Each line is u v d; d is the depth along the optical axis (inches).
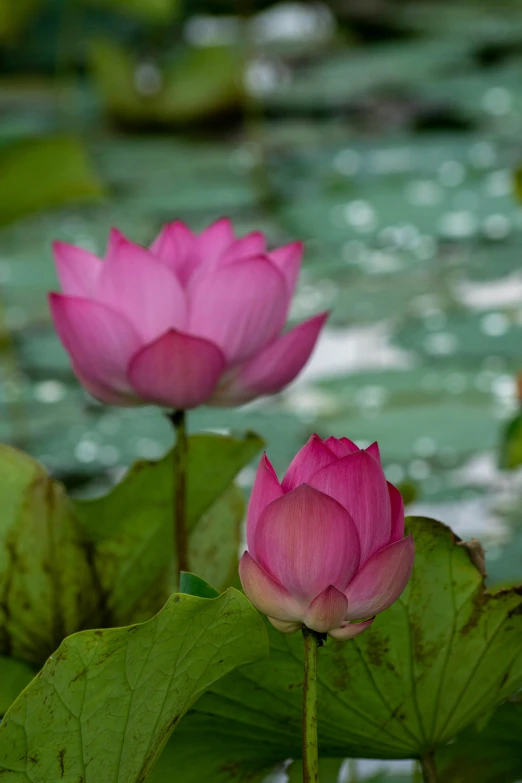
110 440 247.8
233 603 107.3
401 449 230.7
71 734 107.5
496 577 179.5
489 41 673.0
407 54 647.8
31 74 635.5
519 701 117.6
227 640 108.4
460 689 113.3
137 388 118.4
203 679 109.3
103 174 473.1
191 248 122.0
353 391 262.4
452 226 380.5
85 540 117.7
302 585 105.8
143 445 245.0
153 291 118.2
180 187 451.2
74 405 265.9
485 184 430.3
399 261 350.3
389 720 113.5
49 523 117.3
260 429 246.8
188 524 120.3
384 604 106.3
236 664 109.5
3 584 117.2
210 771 114.3
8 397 269.3
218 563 121.7
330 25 695.1
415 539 112.2
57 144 177.9
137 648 106.9
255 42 652.1
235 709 113.5
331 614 105.5
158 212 417.7
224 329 118.3
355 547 105.5
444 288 323.0
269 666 112.6
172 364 117.3
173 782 113.7
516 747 118.8
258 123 540.4
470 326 293.0
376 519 106.2
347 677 112.7
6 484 117.3
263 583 106.0
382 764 137.0
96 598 118.5
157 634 106.9
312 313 311.6
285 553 105.7
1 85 629.9
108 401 120.3
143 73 580.4
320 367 278.2
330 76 615.8
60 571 117.5
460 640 112.7
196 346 117.0
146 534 118.7
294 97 588.1
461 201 408.8
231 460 120.6
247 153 504.7
